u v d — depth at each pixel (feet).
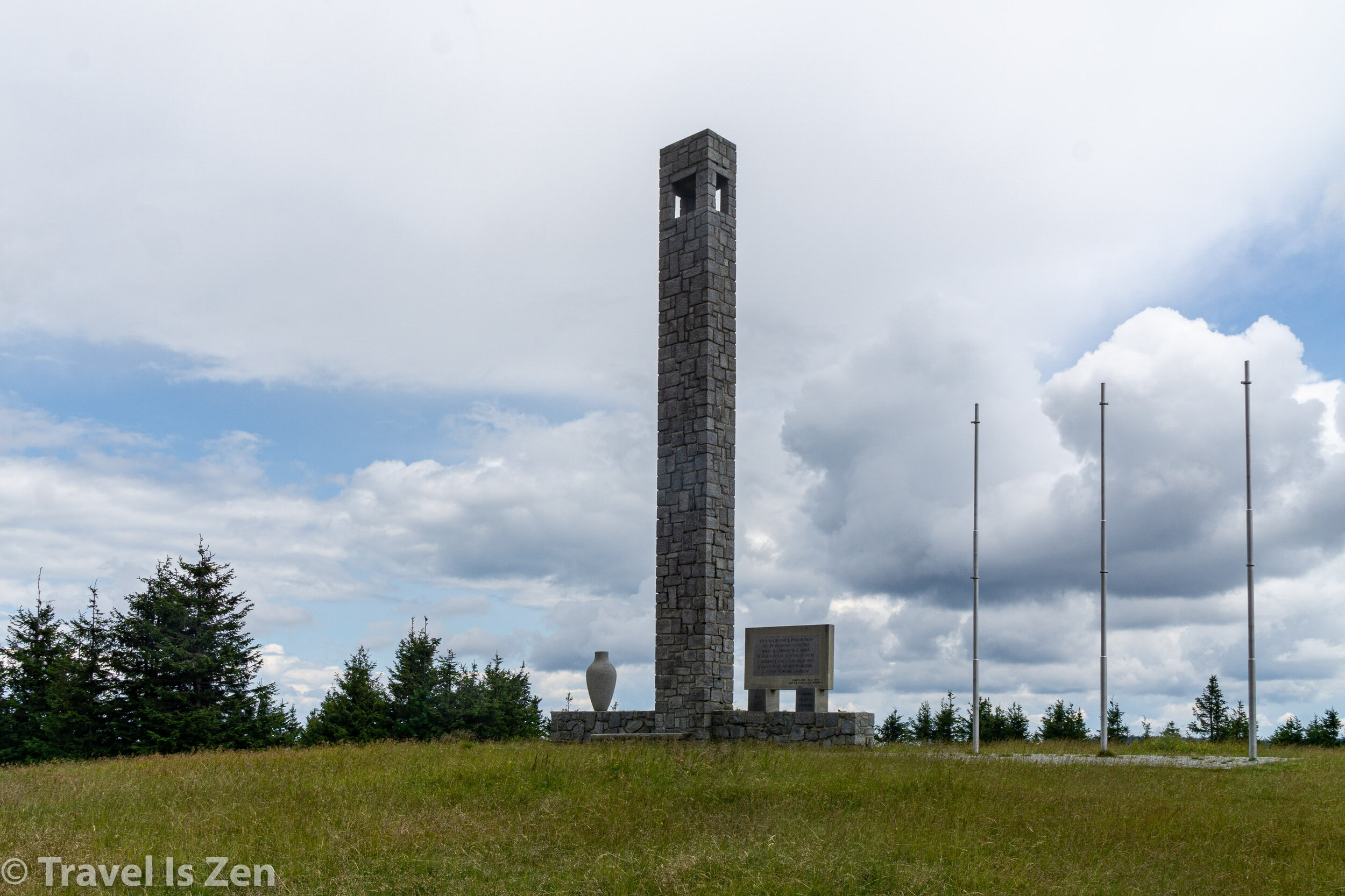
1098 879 36.60
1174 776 66.54
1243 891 36.22
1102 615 96.27
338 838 40.91
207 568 145.59
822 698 94.53
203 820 45.85
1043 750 100.37
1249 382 90.63
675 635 101.09
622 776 57.26
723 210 108.58
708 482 100.58
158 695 136.87
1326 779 66.74
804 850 38.04
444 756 68.64
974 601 97.19
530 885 35.35
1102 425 102.06
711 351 102.68
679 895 33.91
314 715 152.46
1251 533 88.17
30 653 149.07
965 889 35.06
